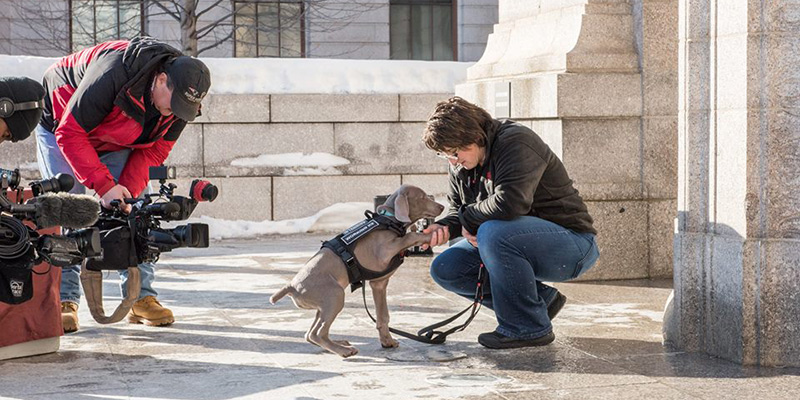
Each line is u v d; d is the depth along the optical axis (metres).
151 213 4.71
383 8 21.44
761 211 4.78
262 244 10.86
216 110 11.70
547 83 7.61
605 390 4.35
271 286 7.61
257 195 11.85
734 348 4.86
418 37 22.14
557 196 5.18
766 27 4.72
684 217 5.18
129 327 5.97
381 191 12.22
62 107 5.72
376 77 12.27
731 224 4.89
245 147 11.83
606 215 7.62
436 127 4.95
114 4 19.84
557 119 7.59
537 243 5.07
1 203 3.77
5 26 19.48
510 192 4.95
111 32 20.02
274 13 20.95
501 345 5.17
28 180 11.25
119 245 4.62
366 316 6.21
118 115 5.59
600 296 6.90
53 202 3.82
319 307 4.88
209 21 20.05
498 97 8.25
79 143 5.38
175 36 19.98
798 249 4.72
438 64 12.48
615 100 7.62
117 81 5.34
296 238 11.52
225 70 11.87
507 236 5.02
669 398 4.21
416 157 12.30
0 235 3.72
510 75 8.30
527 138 5.02
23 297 3.89
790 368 4.74
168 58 5.41
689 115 5.12
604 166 7.65
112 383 4.54
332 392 4.34
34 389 4.44
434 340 5.30
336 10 21.06
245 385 4.48
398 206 4.89
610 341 5.39
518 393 4.30
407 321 6.03
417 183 12.30
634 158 7.70
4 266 3.80
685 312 5.13
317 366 4.86
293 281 4.95
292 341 5.48
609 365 4.83
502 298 5.16
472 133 4.94
